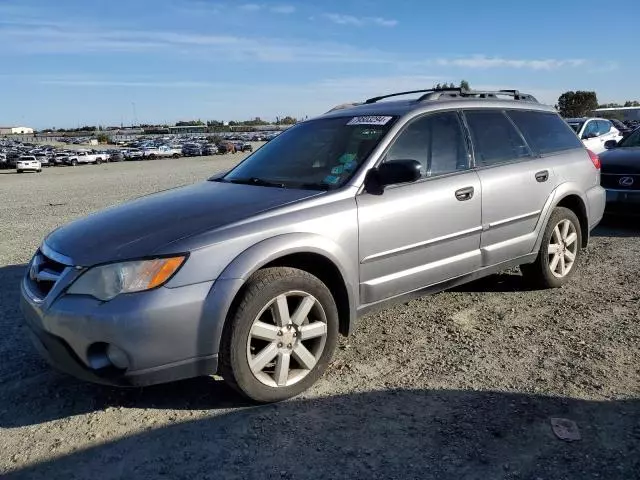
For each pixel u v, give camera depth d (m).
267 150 4.68
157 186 22.00
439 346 4.11
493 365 3.77
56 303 3.04
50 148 100.62
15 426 3.19
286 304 3.32
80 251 3.16
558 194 5.09
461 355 3.95
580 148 5.65
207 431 3.08
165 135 185.00
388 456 2.80
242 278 3.11
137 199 4.23
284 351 3.34
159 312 2.93
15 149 92.06
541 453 2.78
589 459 2.72
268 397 3.31
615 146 9.12
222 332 3.12
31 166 47.94
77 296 3.03
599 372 3.61
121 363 2.96
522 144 4.99
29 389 3.62
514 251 4.76
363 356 3.98
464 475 2.64
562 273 5.33
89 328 2.93
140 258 3.00
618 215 7.97
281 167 4.24
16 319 4.90
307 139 4.47
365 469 2.71
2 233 9.79
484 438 2.92
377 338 4.29
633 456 2.73
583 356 3.85
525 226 4.84
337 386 3.55
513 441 2.88
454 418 3.12
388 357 3.95
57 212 13.24
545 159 5.10
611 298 5.02
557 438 2.90
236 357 3.15
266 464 2.78
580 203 5.46
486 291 5.32
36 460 2.86
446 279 4.25
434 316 4.71
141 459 2.85
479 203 4.36
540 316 4.65
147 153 72.12
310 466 2.75
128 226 3.36
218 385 3.60
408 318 4.68
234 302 3.15
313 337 3.46
